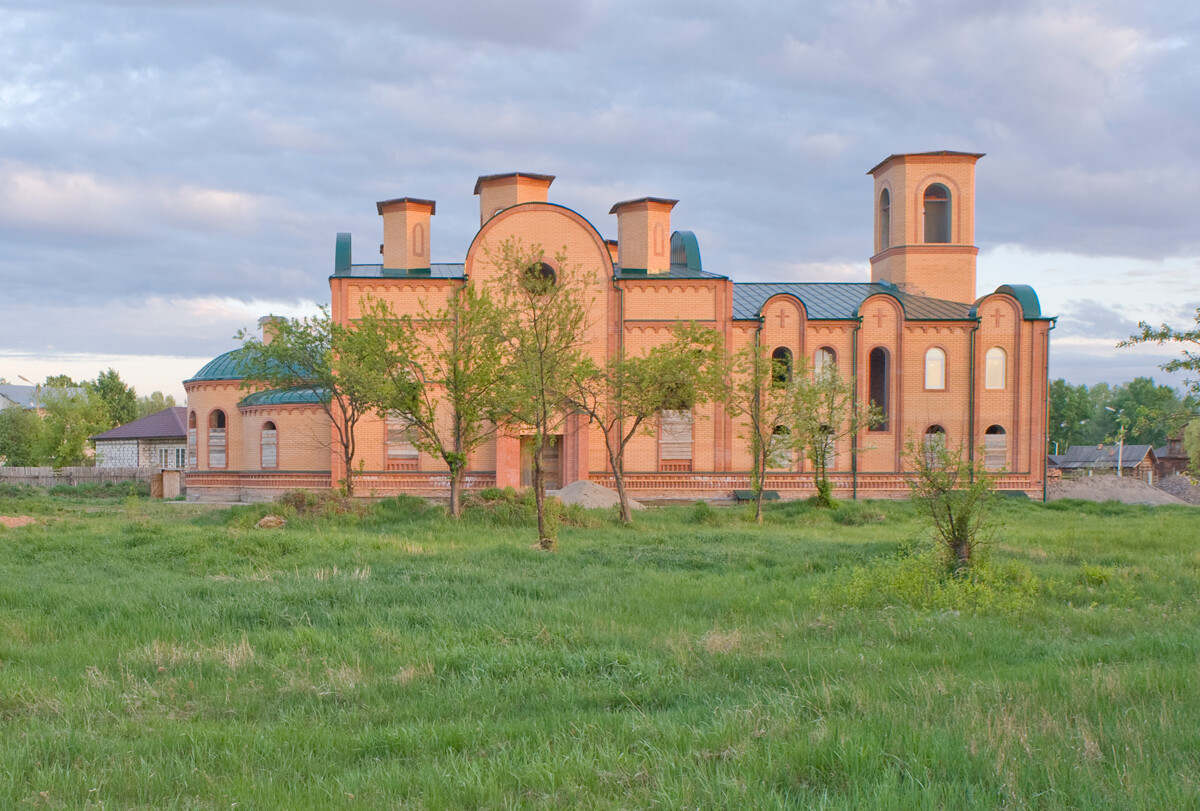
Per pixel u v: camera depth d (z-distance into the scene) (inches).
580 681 362.3
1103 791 225.6
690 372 1179.9
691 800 229.1
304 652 404.2
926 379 1628.9
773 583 622.5
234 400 1673.2
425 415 1358.3
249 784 246.2
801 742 263.6
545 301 1189.7
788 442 1274.6
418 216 1625.2
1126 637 447.5
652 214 1624.0
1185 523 1173.7
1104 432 4473.4
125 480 2176.4
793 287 1781.5
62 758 269.7
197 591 555.8
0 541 800.3
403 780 247.4
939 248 1803.6
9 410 2945.4
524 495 1194.6
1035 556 791.7
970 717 283.9
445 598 549.6
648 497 1558.8
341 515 1105.4
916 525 1135.6
